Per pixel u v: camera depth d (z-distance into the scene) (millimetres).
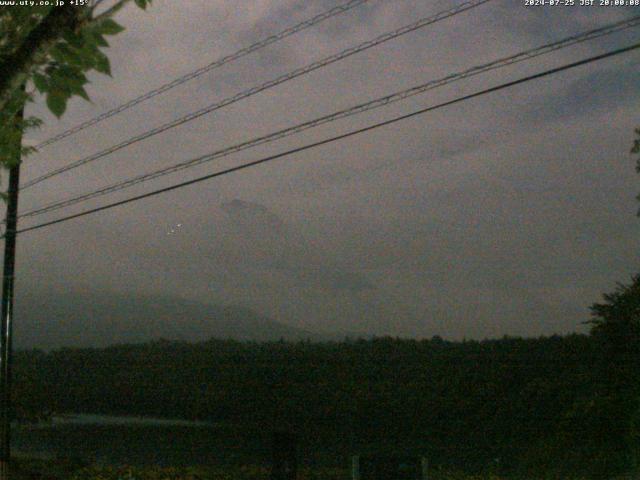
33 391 25938
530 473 16625
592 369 19328
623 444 17047
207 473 16156
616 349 18500
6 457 16547
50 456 19016
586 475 16438
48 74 3680
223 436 21531
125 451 19797
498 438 19578
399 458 10164
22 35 3971
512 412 20328
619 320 18375
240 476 15930
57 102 3725
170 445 20453
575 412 17891
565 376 20391
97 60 3697
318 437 21016
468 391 21891
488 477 15812
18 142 5668
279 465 12117
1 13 3920
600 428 17516
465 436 20078
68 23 3486
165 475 16000
